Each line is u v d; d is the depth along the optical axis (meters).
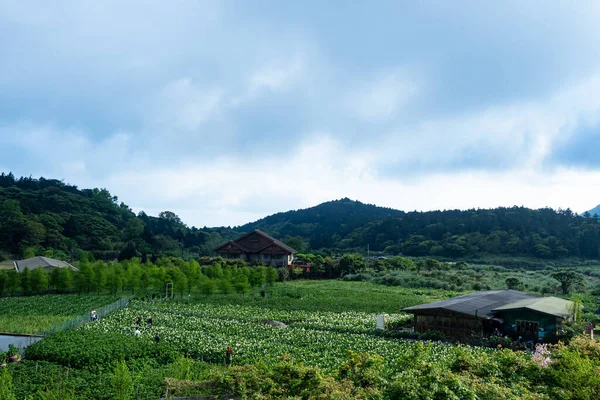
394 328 49.22
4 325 52.12
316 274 117.38
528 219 181.75
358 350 38.38
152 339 43.31
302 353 37.28
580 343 24.50
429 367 19.23
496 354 24.11
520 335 43.91
